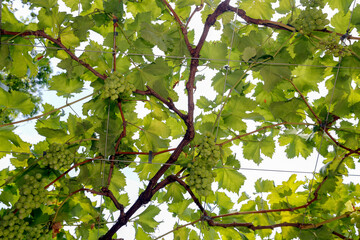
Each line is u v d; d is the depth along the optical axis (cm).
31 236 131
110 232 156
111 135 156
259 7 176
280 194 178
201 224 173
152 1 179
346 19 163
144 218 180
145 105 179
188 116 150
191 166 143
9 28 144
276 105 172
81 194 160
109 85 130
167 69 152
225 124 173
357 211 163
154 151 174
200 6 160
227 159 181
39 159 144
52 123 188
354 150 160
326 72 179
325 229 163
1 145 155
